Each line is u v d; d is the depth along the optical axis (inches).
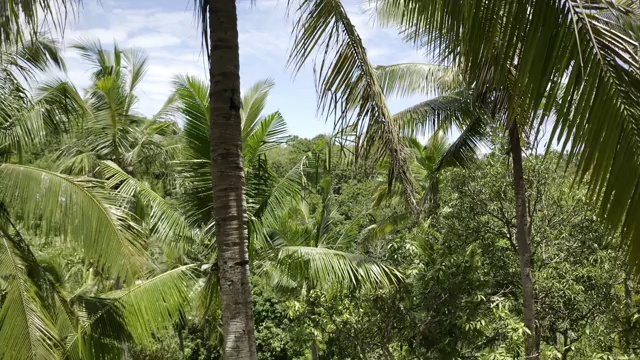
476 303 353.4
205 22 184.9
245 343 175.6
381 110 182.5
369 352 360.2
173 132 558.3
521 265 358.3
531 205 414.9
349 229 516.1
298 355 822.5
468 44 110.0
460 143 402.0
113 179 312.7
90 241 251.3
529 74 100.8
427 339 370.3
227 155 178.5
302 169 333.1
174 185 549.0
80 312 279.1
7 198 255.1
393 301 361.1
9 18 169.2
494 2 104.7
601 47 92.6
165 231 315.3
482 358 312.2
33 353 250.7
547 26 97.9
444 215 416.2
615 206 93.0
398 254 378.6
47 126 361.4
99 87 469.1
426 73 385.4
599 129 92.8
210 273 321.7
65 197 252.2
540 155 385.7
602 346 354.6
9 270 263.4
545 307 394.0
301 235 450.6
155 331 291.7
